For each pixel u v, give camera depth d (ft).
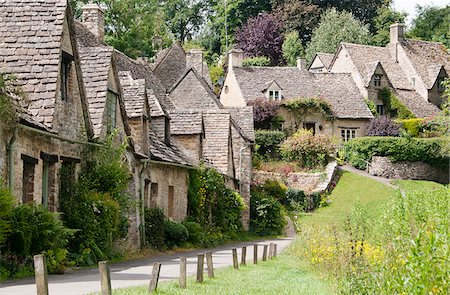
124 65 120.26
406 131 225.76
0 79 54.44
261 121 233.55
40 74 64.44
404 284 27.66
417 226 59.36
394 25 273.95
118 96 83.15
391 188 196.34
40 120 62.49
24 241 52.80
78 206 67.56
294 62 337.72
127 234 81.56
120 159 77.92
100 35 112.68
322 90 247.09
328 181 199.21
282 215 163.53
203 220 117.08
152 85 130.93
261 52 343.87
